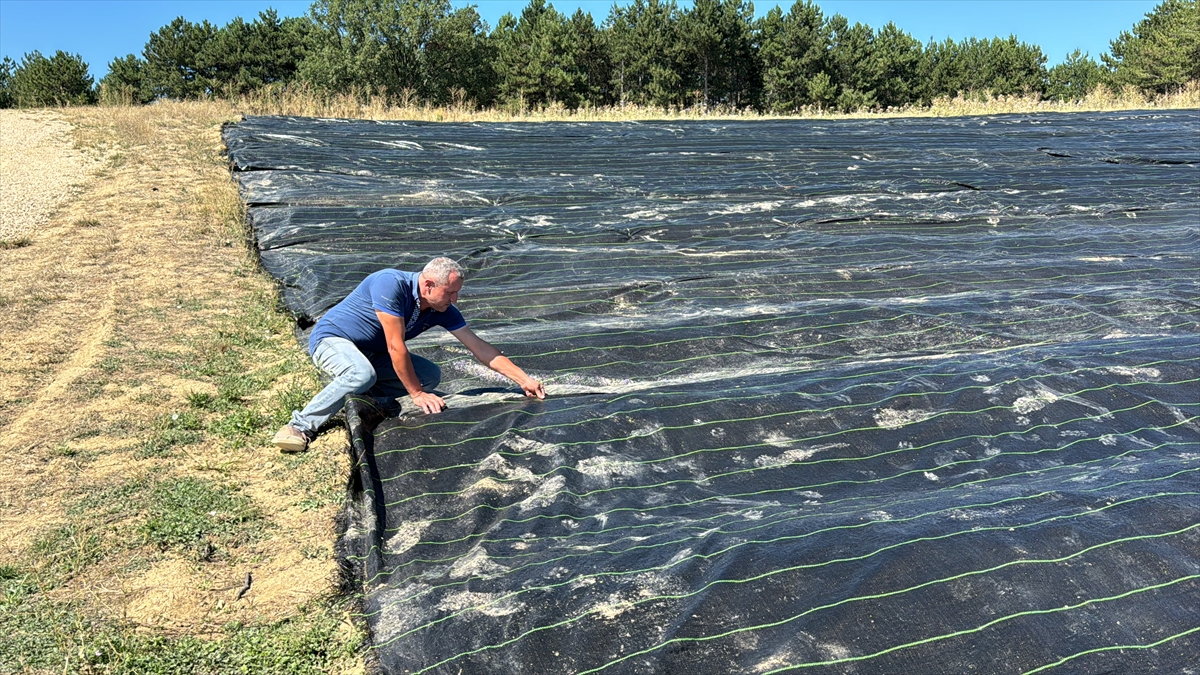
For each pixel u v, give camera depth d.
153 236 8.32
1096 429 4.58
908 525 3.49
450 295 4.50
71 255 7.68
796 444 4.47
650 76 55.19
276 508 4.01
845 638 2.94
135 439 4.54
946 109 22.62
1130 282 7.39
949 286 7.30
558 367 5.50
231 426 4.68
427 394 4.68
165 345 5.83
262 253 7.90
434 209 9.34
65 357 5.58
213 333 6.09
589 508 3.96
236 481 4.21
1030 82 57.44
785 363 5.70
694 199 10.50
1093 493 3.73
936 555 3.26
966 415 4.68
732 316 6.22
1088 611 3.04
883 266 7.68
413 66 44.09
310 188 9.91
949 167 12.44
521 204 9.93
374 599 3.36
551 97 51.75
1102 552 3.28
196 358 5.65
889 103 55.12
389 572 3.53
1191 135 15.27
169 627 3.22
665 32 55.25
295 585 3.49
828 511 3.79
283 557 3.66
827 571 3.22
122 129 13.55
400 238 8.33
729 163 12.42
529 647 2.98
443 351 5.65
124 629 3.18
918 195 10.67
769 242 8.66
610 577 3.29
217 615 3.30
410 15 43.09
